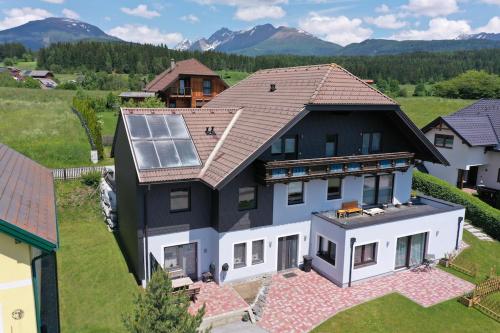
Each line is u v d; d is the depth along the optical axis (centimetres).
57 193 2897
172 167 1939
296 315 1839
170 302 1116
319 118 2198
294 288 2083
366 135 2403
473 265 2359
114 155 2553
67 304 1778
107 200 2758
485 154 3791
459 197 3147
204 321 1736
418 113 7044
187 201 2048
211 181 1858
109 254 2288
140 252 1956
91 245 2398
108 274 2066
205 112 2331
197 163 2014
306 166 2033
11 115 4916
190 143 2098
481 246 2698
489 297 2052
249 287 2075
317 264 2275
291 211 2208
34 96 7200
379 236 2177
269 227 2153
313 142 2206
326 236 2181
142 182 1827
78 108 5284
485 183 3847
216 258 2070
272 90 2470
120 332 1594
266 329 1734
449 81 10700
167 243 2014
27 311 1163
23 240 1102
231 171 1822
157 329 1073
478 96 9906
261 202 2102
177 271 2056
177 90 6019
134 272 2091
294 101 2112
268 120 2091
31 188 1639
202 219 2077
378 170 2298
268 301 1950
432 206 2588
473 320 1858
